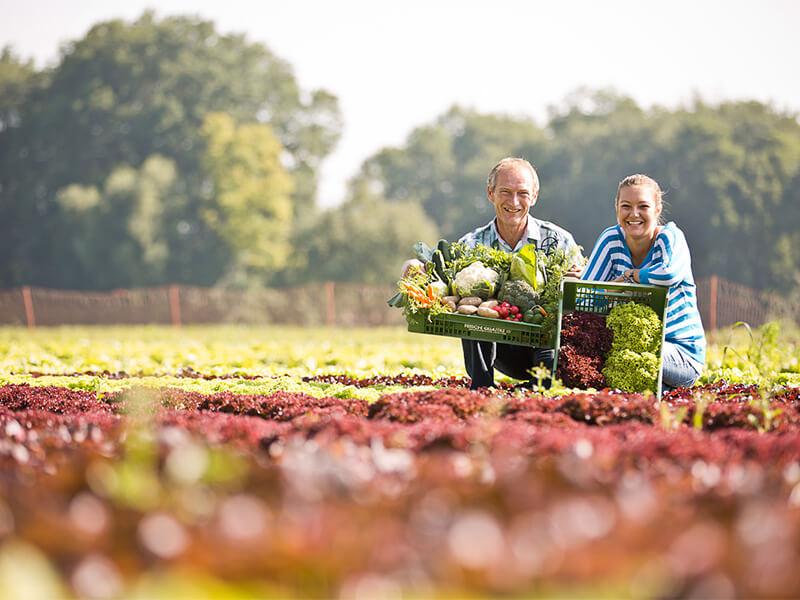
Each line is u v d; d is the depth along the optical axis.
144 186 61.47
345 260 57.66
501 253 8.91
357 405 6.97
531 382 9.08
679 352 8.39
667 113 60.81
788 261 54.69
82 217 61.69
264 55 74.62
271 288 64.06
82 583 2.84
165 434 4.68
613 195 57.28
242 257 63.69
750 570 2.86
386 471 4.17
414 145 77.00
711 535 3.16
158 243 61.81
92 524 3.25
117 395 8.38
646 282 8.12
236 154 63.16
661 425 6.20
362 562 2.93
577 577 2.87
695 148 55.25
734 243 53.97
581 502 3.44
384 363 14.73
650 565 2.93
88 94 68.56
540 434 5.29
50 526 3.19
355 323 40.22
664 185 55.97
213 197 63.62
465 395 6.79
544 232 9.31
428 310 8.61
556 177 60.66
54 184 67.69
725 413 6.40
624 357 8.00
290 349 19.23
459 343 24.31
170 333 33.91
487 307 8.56
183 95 70.88
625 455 4.69
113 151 68.62
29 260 66.88
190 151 68.44
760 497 3.80
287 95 74.69
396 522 3.33
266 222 63.78
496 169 9.26
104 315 41.28
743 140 56.41
